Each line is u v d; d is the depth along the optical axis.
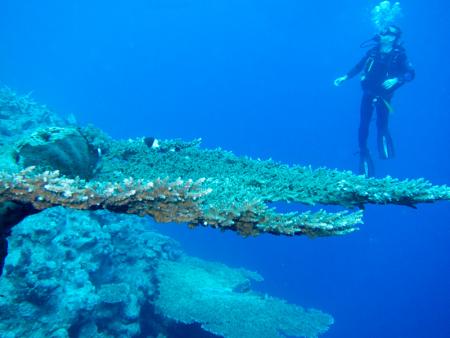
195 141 6.07
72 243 7.65
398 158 86.81
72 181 2.64
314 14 95.81
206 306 9.32
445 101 93.31
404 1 71.19
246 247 33.38
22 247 6.73
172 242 14.57
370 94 11.93
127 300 8.15
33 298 6.39
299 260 37.22
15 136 9.88
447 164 84.19
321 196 3.72
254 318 9.32
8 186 2.40
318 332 9.91
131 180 2.64
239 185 3.82
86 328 7.23
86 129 5.01
